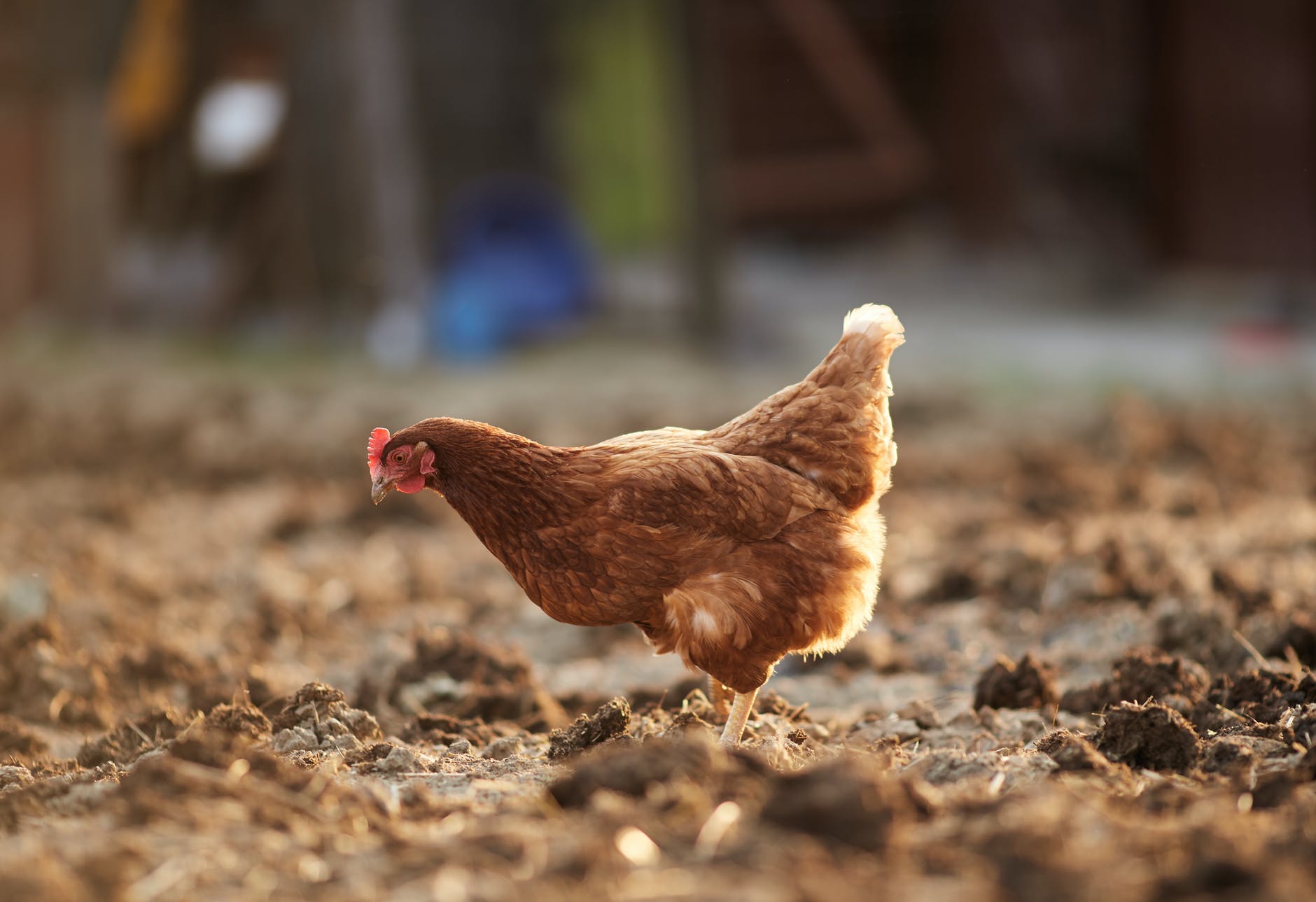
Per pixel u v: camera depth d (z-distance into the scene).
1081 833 3.62
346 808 4.05
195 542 10.89
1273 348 17.67
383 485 4.98
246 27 23.30
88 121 22.84
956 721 5.70
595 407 16.17
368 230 20.88
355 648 8.01
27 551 9.97
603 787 3.91
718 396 16.70
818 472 5.09
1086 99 22.97
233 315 22.48
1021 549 8.67
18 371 19.59
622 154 36.56
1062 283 23.20
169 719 5.57
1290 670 6.01
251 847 3.71
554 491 4.87
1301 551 8.63
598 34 34.62
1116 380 16.69
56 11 22.28
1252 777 4.17
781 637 4.91
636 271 30.36
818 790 3.53
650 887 3.24
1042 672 5.97
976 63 25.19
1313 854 3.37
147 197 25.67
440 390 17.83
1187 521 10.02
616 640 7.94
